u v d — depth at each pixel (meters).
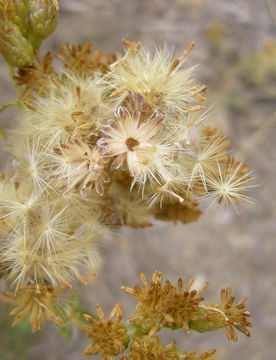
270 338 0.22
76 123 0.08
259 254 0.23
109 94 0.08
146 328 0.08
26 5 0.09
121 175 0.08
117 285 0.21
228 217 0.23
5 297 0.08
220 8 0.24
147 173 0.08
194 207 0.09
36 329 0.08
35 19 0.09
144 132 0.08
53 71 0.09
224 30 0.24
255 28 0.25
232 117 0.24
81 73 0.09
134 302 0.21
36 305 0.08
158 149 0.08
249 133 0.24
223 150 0.09
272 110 0.24
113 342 0.07
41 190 0.08
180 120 0.08
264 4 0.25
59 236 0.08
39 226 0.08
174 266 0.22
